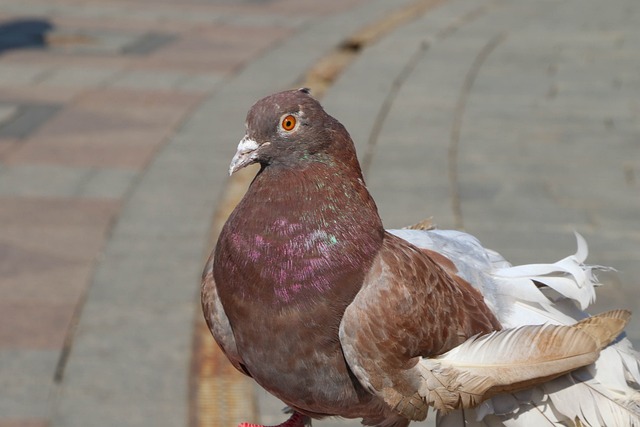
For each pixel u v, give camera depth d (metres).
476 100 16.94
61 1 24.97
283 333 5.66
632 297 10.43
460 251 6.60
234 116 16.44
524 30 22.08
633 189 13.32
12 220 12.42
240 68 19.30
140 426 8.46
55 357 9.52
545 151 14.64
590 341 5.87
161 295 10.63
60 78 18.39
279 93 5.65
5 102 16.88
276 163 5.61
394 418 6.28
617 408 6.09
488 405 6.03
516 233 11.89
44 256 11.54
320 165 5.61
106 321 10.10
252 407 8.77
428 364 5.74
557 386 6.09
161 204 12.97
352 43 21.12
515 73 18.59
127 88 17.91
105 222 12.45
